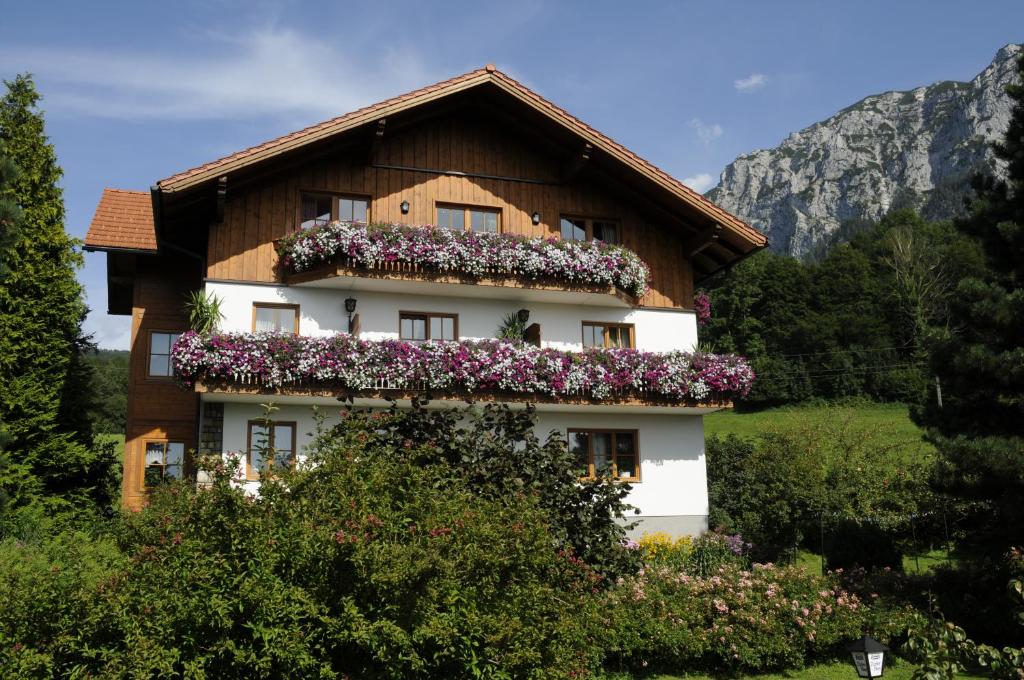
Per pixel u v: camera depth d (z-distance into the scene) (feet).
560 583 30.78
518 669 23.80
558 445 34.76
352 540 21.33
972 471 43.57
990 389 45.24
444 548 23.00
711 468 81.61
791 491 65.67
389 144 62.90
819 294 215.31
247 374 52.75
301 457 54.24
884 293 215.51
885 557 55.16
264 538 21.75
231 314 56.85
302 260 57.16
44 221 67.36
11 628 20.49
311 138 56.39
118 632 20.86
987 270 51.31
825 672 38.99
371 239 57.41
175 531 22.47
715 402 63.72
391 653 21.58
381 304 61.11
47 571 21.99
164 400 61.05
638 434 65.57
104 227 62.59
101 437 71.61
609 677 36.94
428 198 63.00
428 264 58.75
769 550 64.44
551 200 66.28
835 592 44.14
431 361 56.24
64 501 62.08
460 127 64.95
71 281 67.77
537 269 61.16
